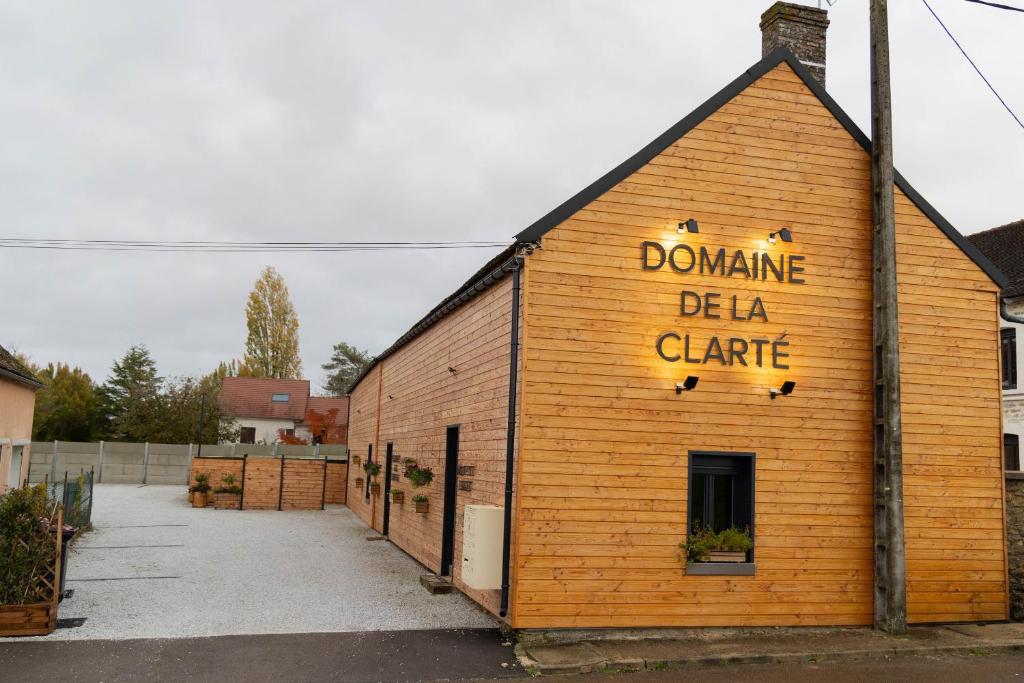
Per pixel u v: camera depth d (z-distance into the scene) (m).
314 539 19.08
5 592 9.36
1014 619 11.60
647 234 10.66
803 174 11.33
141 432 43.91
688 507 10.38
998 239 22.86
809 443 10.94
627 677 8.52
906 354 11.50
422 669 8.45
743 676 8.65
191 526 20.89
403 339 18.52
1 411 16.09
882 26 11.41
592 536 10.02
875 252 11.23
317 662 8.57
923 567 11.20
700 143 11.01
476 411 12.14
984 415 11.69
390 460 20.41
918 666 9.23
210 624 10.09
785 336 11.02
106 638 9.25
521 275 10.41
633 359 10.40
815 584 10.73
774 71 11.40
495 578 10.08
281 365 60.94
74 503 17.39
